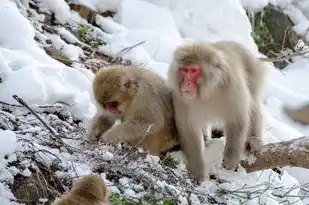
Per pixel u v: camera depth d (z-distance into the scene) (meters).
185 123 10.71
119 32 16.97
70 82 12.55
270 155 11.15
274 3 22.89
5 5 13.84
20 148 9.21
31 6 15.90
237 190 10.48
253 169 11.40
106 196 7.52
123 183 9.56
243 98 10.72
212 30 19.56
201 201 10.03
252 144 11.46
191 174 10.95
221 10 19.89
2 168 8.84
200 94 10.24
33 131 9.78
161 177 10.04
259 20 22.48
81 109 11.63
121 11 18.02
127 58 15.50
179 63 10.21
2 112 10.05
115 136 10.74
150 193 9.48
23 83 11.10
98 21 17.12
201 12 19.67
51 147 9.76
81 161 9.72
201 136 10.98
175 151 11.49
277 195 11.17
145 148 10.98
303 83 20.62
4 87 11.07
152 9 18.48
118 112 10.88
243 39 19.89
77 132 10.79
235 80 10.55
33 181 8.89
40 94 11.09
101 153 10.12
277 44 22.47
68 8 16.41
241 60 11.52
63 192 8.99
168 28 18.09
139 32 16.98
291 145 10.96
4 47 12.75
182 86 10.16
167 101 11.21
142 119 10.87
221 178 11.12
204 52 10.19
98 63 14.88
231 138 11.02
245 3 22.33
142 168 9.96
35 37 14.33
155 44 16.70
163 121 10.98
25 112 10.72
